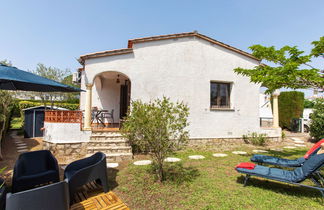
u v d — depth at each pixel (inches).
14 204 89.7
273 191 175.6
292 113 687.1
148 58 378.3
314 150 202.2
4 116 303.4
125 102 507.2
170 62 386.6
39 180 170.6
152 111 192.4
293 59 238.4
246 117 437.4
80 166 186.1
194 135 388.5
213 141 402.9
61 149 314.0
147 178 204.2
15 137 490.9
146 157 304.0
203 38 405.1
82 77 450.9
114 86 501.0
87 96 352.5
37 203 94.3
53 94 676.7
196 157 307.6
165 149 194.2
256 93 449.7
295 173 172.1
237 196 163.0
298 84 239.8
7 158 294.8
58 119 317.7
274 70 226.1
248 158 303.4
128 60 370.6
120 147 309.6
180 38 394.0
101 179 164.9
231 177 211.5
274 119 479.5
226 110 418.9
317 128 466.3
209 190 174.6
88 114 346.0
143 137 199.3
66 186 108.2
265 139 444.1
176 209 140.3
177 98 384.2
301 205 148.8
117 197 157.4
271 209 141.5
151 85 376.2
